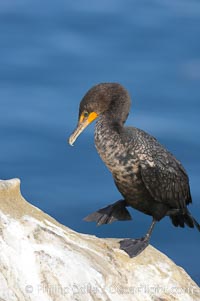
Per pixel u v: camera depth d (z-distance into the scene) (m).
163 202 13.45
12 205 10.93
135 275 11.54
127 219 13.84
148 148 13.11
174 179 13.43
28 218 10.87
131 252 11.91
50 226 11.09
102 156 13.24
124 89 13.57
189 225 14.17
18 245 10.33
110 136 13.05
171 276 11.89
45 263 10.41
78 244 11.30
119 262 11.62
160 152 13.29
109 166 13.24
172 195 13.50
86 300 10.36
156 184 13.16
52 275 10.35
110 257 11.53
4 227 10.41
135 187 13.24
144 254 12.09
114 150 13.02
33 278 10.16
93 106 13.63
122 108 13.48
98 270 10.94
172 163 13.44
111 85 13.59
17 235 10.44
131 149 12.95
